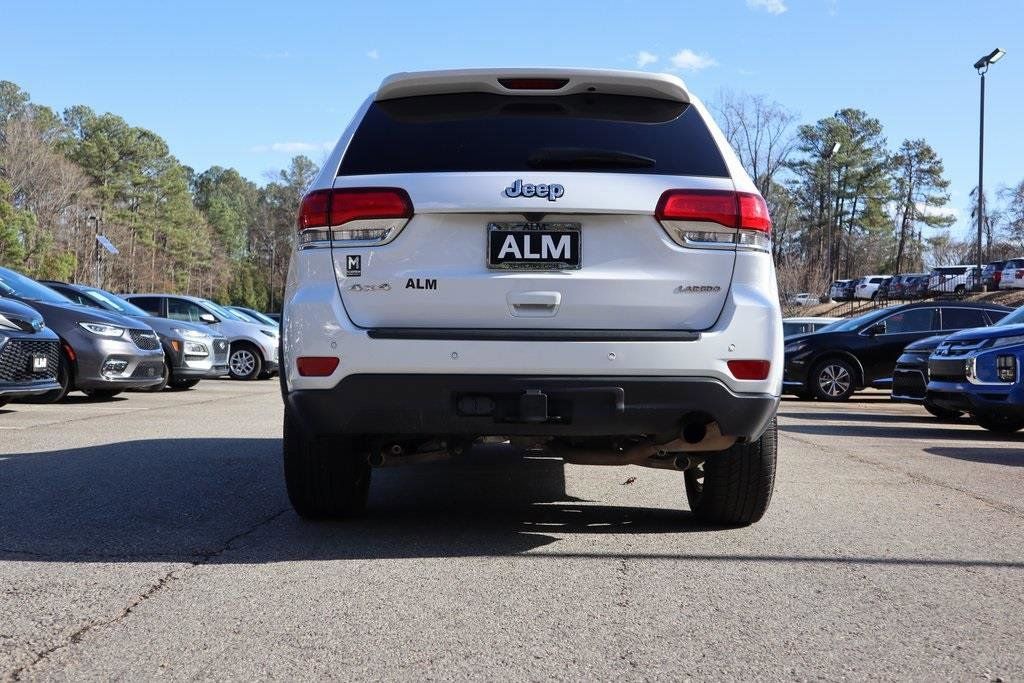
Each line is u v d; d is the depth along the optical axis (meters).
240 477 5.55
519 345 3.55
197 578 3.42
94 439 7.25
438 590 3.32
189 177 159.62
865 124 86.81
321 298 3.66
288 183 131.88
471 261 3.64
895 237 90.19
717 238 3.69
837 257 84.94
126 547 3.86
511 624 2.96
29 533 4.07
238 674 2.52
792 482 5.77
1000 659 2.69
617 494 5.31
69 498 4.85
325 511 4.34
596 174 3.66
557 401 3.58
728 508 4.28
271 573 3.51
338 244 3.70
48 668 2.55
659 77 3.86
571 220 3.65
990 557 3.88
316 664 2.60
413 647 2.74
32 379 8.56
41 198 74.94
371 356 3.58
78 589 3.26
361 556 3.78
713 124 3.94
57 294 11.46
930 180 88.69
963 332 9.30
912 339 14.72
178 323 13.86
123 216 98.56
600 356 3.55
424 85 3.88
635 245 3.66
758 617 3.05
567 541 4.09
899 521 4.59
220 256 125.19
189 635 2.82
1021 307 10.19
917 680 2.53
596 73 3.83
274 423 8.66
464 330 3.59
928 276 48.00
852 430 9.34
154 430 7.95
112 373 10.91
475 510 4.78
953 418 10.84
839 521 4.57
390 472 6.07
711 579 3.49
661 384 3.58
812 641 2.83
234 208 155.50
